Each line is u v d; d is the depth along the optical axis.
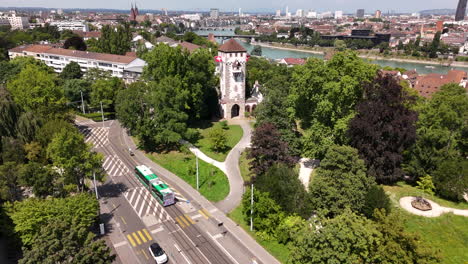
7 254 43.66
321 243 37.75
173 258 45.53
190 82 99.19
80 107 112.81
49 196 53.44
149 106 80.44
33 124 69.56
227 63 103.06
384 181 61.69
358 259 37.62
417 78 141.88
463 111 74.44
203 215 55.88
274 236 49.44
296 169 70.25
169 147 85.06
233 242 49.16
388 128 55.19
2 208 45.59
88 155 55.84
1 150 65.25
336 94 62.56
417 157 62.16
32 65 108.62
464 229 48.44
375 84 61.03
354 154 50.84
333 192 48.91
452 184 55.06
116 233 50.50
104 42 182.12
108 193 62.41
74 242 33.22
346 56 65.81
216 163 76.25
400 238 37.03
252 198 49.66
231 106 108.56
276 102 76.44
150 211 56.69
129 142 89.00
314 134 67.25
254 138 61.22
